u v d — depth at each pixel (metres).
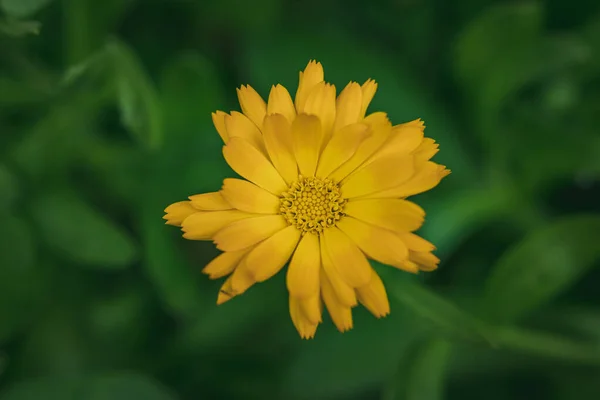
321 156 0.28
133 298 0.36
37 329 0.36
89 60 0.32
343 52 0.35
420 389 0.33
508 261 0.33
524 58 0.35
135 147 0.36
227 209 0.27
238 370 0.36
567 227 0.32
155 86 0.38
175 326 0.37
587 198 0.38
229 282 0.27
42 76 0.35
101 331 0.36
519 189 0.36
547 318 0.35
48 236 0.34
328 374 0.35
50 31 0.36
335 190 0.28
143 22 0.38
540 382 0.36
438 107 0.36
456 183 0.36
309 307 0.27
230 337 0.35
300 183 0.28
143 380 0.34
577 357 0.34
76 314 0.36
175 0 0.38
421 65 0.38
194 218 0.27
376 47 0.37
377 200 0.27
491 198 0.36
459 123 0.37
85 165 0.36
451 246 0.36
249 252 0.27
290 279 0.27
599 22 0.35
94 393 0.33
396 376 0.33
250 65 0.35
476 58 0.35
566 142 0.35
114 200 0.37
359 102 0.28
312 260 0.28
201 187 0.35
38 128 0.34
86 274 0.36
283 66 0.35
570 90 0.36
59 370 0.36
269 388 0.35
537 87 0.37
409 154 0.27
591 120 0.35
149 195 0.35
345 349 0.35
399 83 0.36
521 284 0.33
